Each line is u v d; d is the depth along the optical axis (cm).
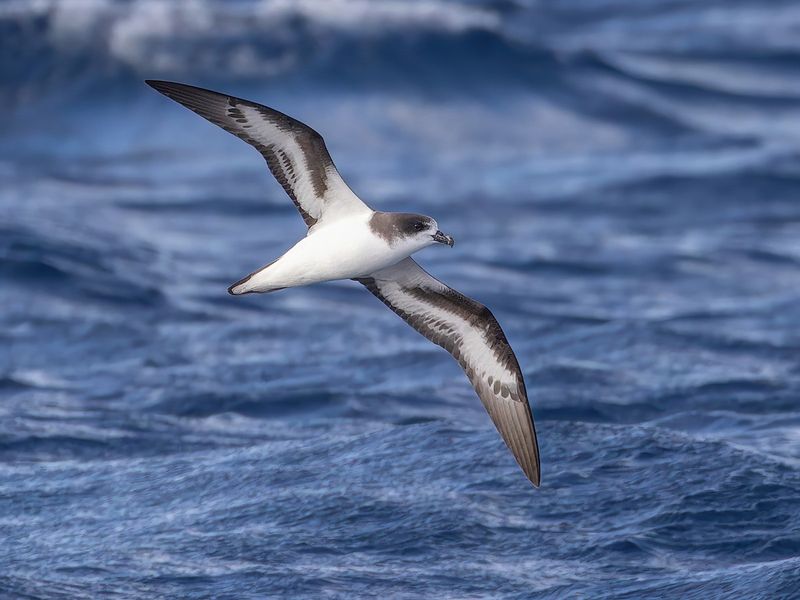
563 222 3262
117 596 1109
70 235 2888
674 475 1334
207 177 3766
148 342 2169
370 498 1305
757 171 3659
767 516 1236
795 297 2488
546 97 4544
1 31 4703
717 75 4872
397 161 4050
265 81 4616
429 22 4875
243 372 1994
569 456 1401
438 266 2800
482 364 1171
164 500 1358
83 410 1780
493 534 1222
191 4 4953
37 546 1229
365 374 1989
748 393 1833
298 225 3238
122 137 4278
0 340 2158
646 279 2684
